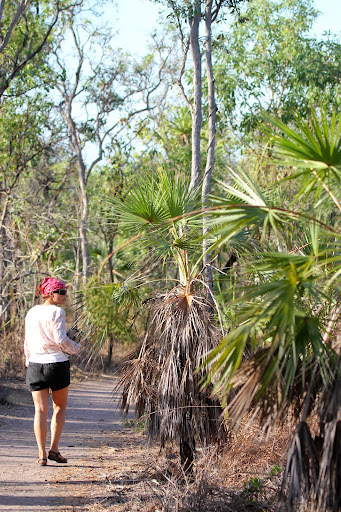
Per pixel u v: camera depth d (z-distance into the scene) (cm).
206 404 482
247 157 1619
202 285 514
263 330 359
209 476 469
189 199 522
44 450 546
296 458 337
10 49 1576
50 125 1817
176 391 472
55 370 535
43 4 1666
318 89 1689
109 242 1684
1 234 1334
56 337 527
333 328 353
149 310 516
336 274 326
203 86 1756
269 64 1805
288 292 325
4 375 1173
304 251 427
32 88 1691
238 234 488
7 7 1519
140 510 420
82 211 1795
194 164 729
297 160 349
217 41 962
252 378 339
